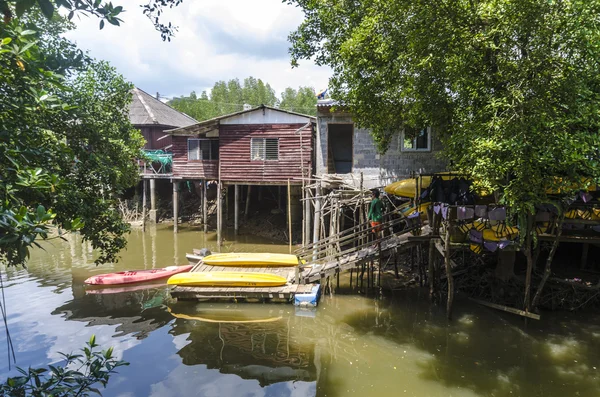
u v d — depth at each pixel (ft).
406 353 25.43
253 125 60.03
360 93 35.04
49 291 38.01
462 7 22.50
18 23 11.81
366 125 39.75
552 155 19.93
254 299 34.68
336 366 23.94
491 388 21.33
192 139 64.85
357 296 36.27
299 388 21.49
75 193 23.61
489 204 28.60
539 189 22.08
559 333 27.63
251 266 40.96
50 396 9.50
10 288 38.78
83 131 26.76
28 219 8.84
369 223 40.78
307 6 39.96
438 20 23.59
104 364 11.28
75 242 60.90
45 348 25.88
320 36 41.50
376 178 50.55
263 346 26.68
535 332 27.81
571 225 29.58
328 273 35.68
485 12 21.42
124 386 21.49
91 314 32.19
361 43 30.45
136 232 67.41
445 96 29.50
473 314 31.30
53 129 25.12
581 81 19.56
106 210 27.76
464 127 24.13
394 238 37.06
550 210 26.58
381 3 27.07
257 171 60.23
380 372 23.16
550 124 19.39
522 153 20.34
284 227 64.59
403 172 50.49
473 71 24.11
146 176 71.31
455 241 30.89
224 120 60.75
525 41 21.33
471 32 23.22
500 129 21.13
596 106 19.45
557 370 23.02
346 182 47.29
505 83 22.63
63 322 30.45
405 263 45.85
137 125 82.58
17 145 12.70
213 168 63.52
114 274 41.16
